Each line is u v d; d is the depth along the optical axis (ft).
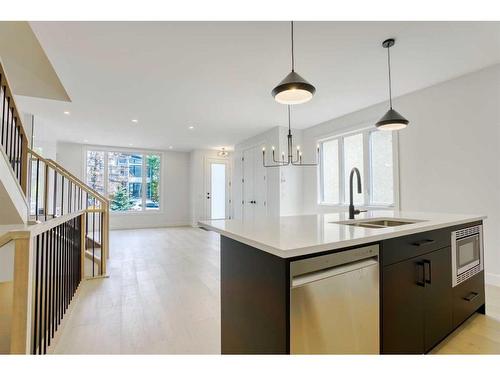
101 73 10.12
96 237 18.76
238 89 11.68
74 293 9.00
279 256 3.47
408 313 4.92
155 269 11.96
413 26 7.22
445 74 10.20
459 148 10.42
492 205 9.52
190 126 18.04
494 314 7.32
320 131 17.21
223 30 7.41
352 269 4.08
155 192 27.94
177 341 6.12
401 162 12.45
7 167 6.64
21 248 4.27
